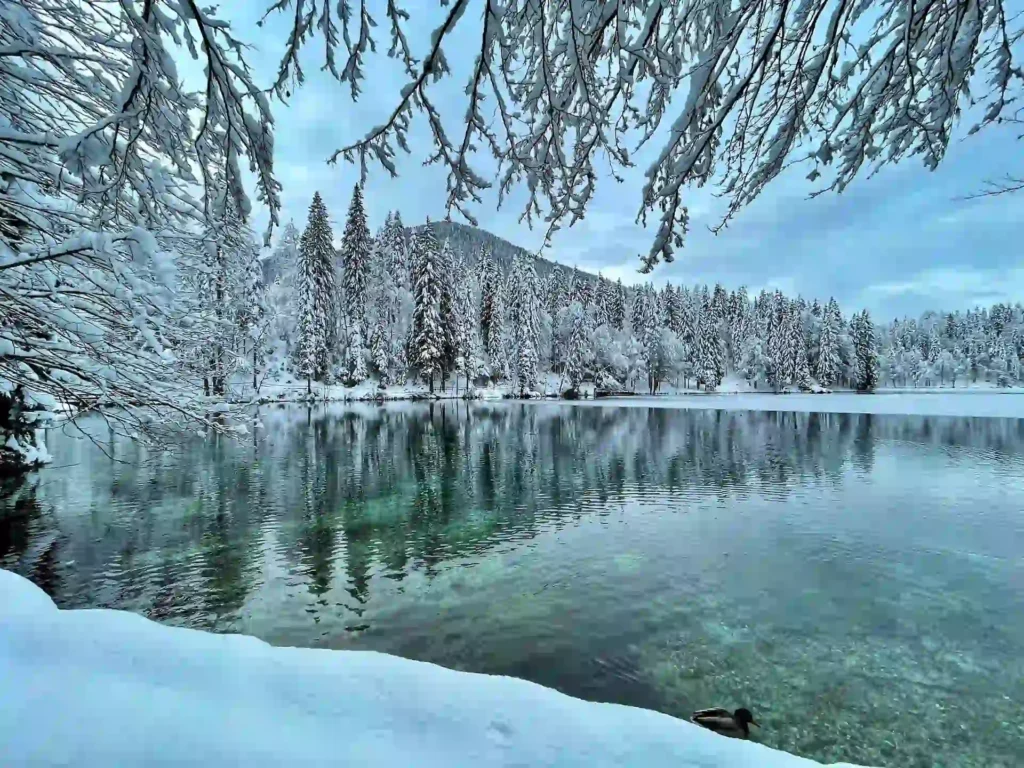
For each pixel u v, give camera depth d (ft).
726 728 16.44
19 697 7.59
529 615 23.71
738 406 149.28
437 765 6.79
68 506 40.91
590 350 195.83
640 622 23.00
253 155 9.05
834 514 39.17
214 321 19.12
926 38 9.60
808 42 8.82
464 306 177.99
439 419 109.09
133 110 8.32
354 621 23.25
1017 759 15.29
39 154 12.98
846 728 16.53
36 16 12.35
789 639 21.50
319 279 144.97
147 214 12.57
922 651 20.62
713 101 8.48
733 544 32.78
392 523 37.35
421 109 8.36
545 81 8.25
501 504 42.47
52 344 14.71
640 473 54.90
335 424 98.48
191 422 19.06
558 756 7.05
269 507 41.24
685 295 265.13
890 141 10.44
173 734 7.06
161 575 28.17
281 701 7.93
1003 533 34.40
